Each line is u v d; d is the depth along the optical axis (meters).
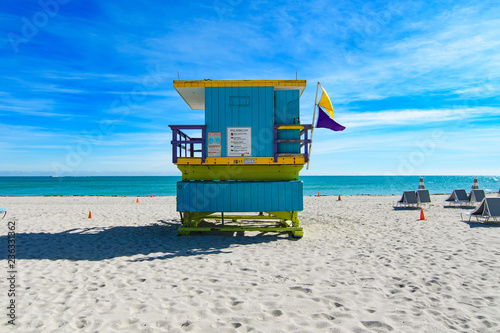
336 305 3.71
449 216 11.51
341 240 7.78
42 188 54.44
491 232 8.20
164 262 5.79
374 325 3.20
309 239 7.97
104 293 4.14
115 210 14.80
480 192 14.48
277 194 8.16
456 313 3.48
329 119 8.02
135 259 6.02
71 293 4.14
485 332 3.03
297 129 8.37
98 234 8.69
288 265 5.52
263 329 3.11
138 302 3.82
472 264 5.38
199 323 3.24
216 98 8.16
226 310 3.56
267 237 8.27
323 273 5.02
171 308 3.63
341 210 14.23
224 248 6.98
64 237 8.21
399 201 14.84
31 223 10.56
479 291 4.14
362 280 4.65
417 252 6.33
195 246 7.19
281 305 3.72
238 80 8.18
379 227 9.58
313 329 3.11
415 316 3.41
